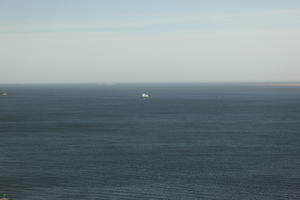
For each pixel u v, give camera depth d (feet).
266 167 296.30
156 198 229.45
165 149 368.48
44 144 393.91
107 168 295.69
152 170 289.33
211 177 269.85
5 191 241.14
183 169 291.79
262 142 403.75
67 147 378.53
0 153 349.41
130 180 263.90
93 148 373.61
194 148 372.79
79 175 276.41
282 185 251.39
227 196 231.91
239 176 271.69
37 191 241.35
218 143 399.85
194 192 238.89
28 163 311.88
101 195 234.38
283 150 359.87
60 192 239.71
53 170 289.94
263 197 229.86
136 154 345.92
